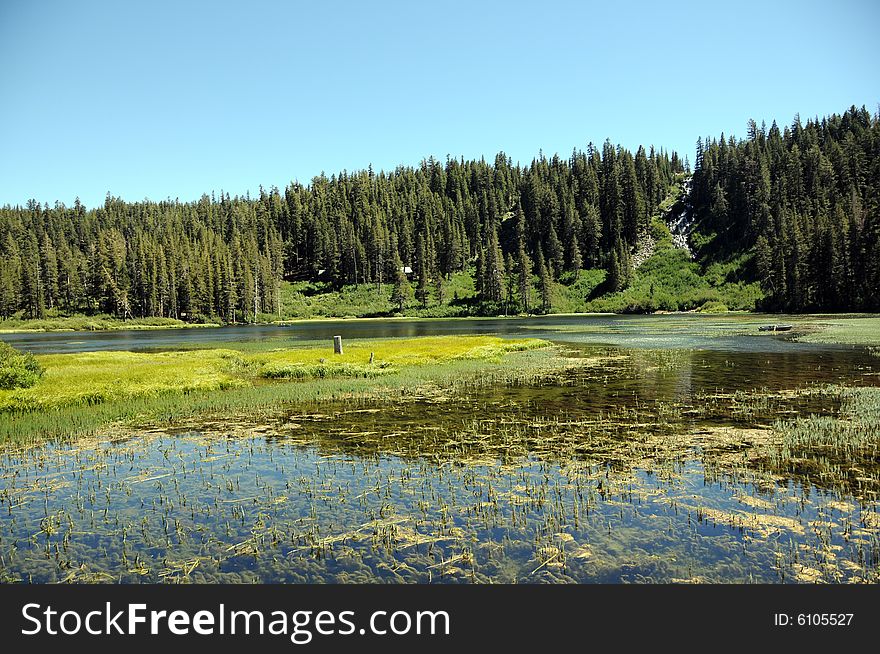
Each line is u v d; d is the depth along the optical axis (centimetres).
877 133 16738
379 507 1239
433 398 2550
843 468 1377
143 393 2762
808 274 11506
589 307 16025
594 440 1731
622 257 16612
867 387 2508
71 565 1016
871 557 948
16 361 2967
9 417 2284
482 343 5275
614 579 916
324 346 5703
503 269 16862
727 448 1590
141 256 14875
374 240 18450
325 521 1173
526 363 3831
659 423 1934
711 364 3556
